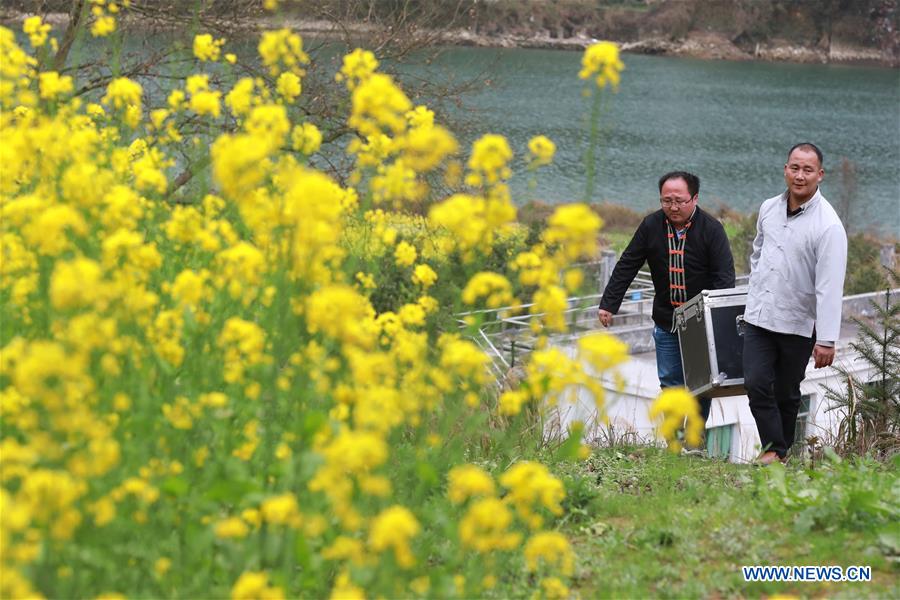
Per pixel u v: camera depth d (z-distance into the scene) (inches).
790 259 453.7
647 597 278.5
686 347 499.2
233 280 245.8
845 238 446.3
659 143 4537.4
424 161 259.6
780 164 4215.1
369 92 246.4
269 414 242.8
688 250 501.7
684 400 241.4
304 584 223.5
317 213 218.2
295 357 235.0
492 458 375.6
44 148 266.2
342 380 237.6
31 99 300.0
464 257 252.5
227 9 831.7
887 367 554.9
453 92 946.1
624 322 1293.1
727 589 285.0
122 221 249.4
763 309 459.8
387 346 283.1
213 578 225.3
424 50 949.8
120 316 220.5
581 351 229.0
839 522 330.3
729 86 6850.4
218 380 241.9
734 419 729.0
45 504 180.2
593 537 324.5
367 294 285.6
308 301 227.3
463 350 233.8
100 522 196.7
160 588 215.2
